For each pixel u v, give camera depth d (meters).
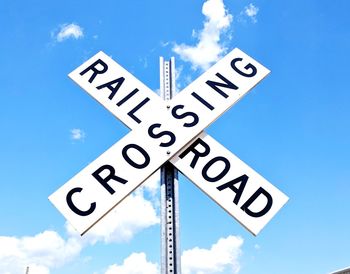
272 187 2.38
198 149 2.55
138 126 2.59
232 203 2.35
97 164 2.41
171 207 2.43
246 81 2.84
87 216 2.25
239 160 2.49
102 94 2.76
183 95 2.73
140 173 2.42
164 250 2.29
